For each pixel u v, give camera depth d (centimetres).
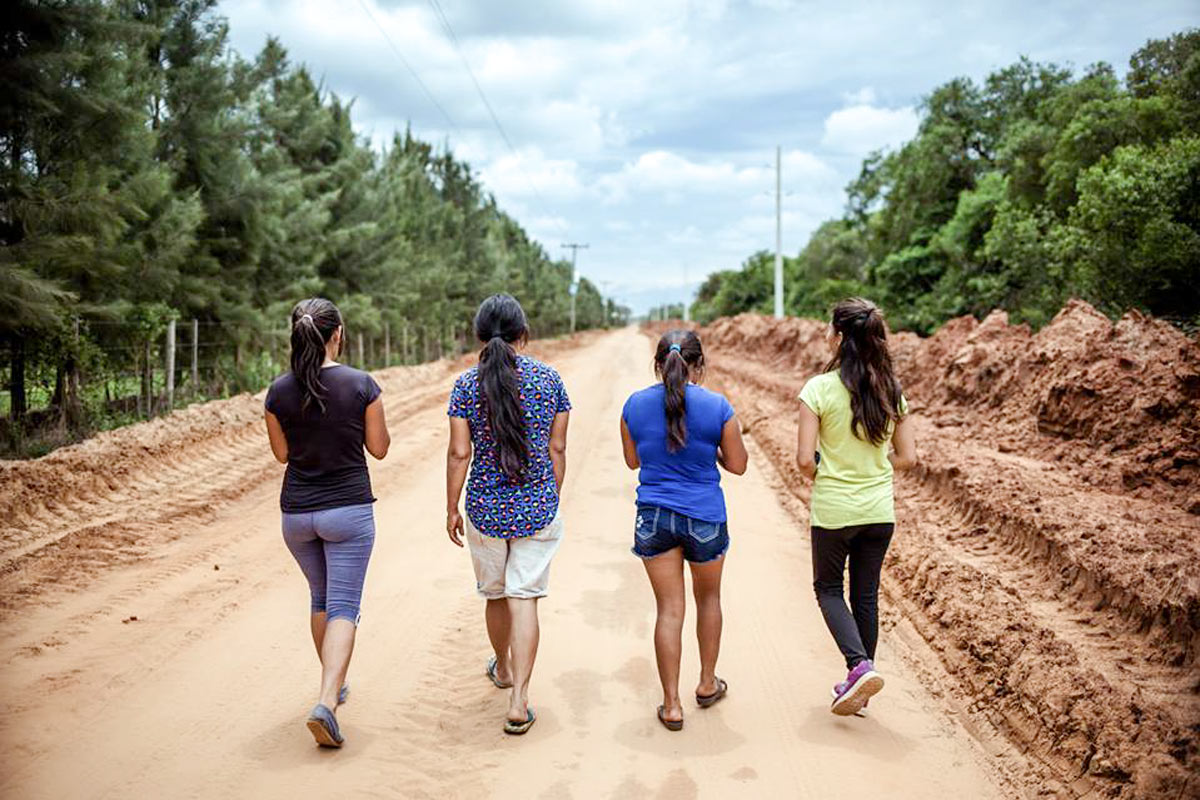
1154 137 1866
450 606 548
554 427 381
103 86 1055
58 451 822
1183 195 1380
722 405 376
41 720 377
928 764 355
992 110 3459
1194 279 1359
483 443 373
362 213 2611
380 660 462
